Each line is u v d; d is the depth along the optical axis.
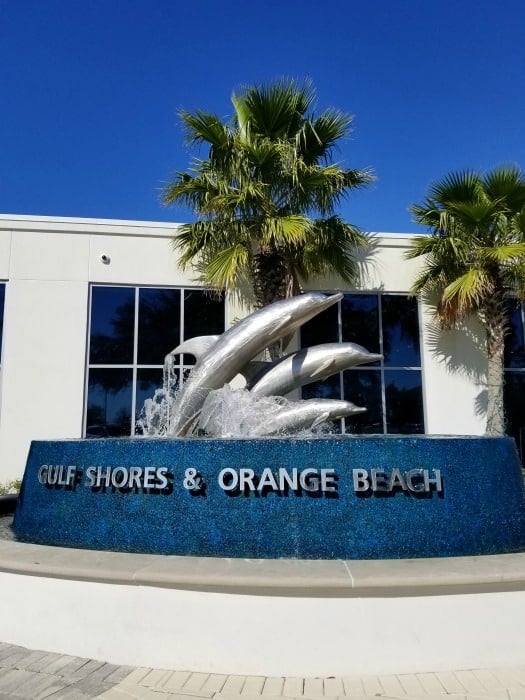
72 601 4.25
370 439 4.83
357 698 3.49
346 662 3.85
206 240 12.71
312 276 14.22
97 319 13.80
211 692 3.60
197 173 12.62
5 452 12.91
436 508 4.69
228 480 4.74
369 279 14.55
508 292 13.35
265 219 11.68
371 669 3.84
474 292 12.27
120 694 3.57
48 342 13.38
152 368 13.81
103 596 4.17
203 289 14.15
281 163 11.81
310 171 11.74
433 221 13.33
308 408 6.50
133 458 5.02
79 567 4.18
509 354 14.72
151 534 4.77
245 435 6.60
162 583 4.00
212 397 6.82
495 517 4.86
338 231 12.91
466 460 4.89
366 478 4.67
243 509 4.66
